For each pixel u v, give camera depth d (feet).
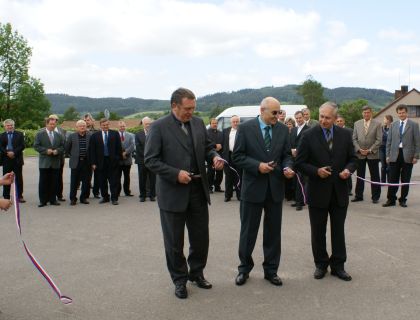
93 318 13.48
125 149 37.91
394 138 30.14
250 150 16.10
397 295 14.90
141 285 16.20
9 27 180.24
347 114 171.53
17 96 179.63
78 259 19.48
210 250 20.51
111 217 28.66
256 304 14.34
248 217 16.10
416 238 22.08
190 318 13.38
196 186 15.53
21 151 35.19
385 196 34.88
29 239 23.09
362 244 21.07
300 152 16.49
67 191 42.45
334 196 16.30
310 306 14.11
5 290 15.85
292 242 21.62
